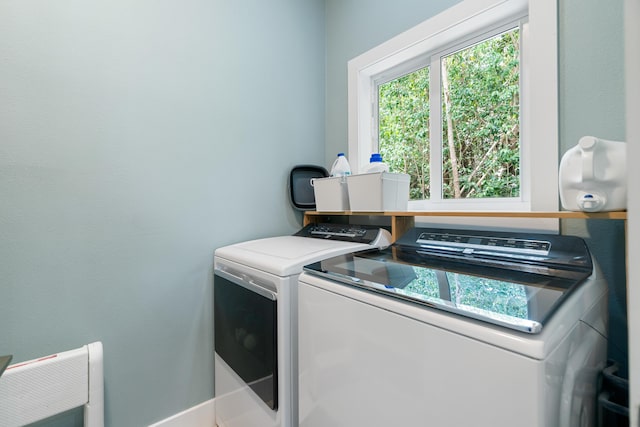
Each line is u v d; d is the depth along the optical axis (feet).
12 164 3.67
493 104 4.88
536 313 1.90
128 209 4.49
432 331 2.11
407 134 6.17
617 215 2.71
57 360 3.73
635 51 1.37
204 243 5.23
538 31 3.81
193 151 5.10
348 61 6.54
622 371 3.17
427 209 5.67
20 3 3.71
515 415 1.72
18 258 3.72
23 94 3.73
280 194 6.25
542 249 3.12
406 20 5.40
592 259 2.88
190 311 5.08
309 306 3.23
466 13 4.56
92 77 4.19
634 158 1.37
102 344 4.26
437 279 2.74
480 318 1.93
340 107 6.78
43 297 3.87
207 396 5.26
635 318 1.34
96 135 4.22
